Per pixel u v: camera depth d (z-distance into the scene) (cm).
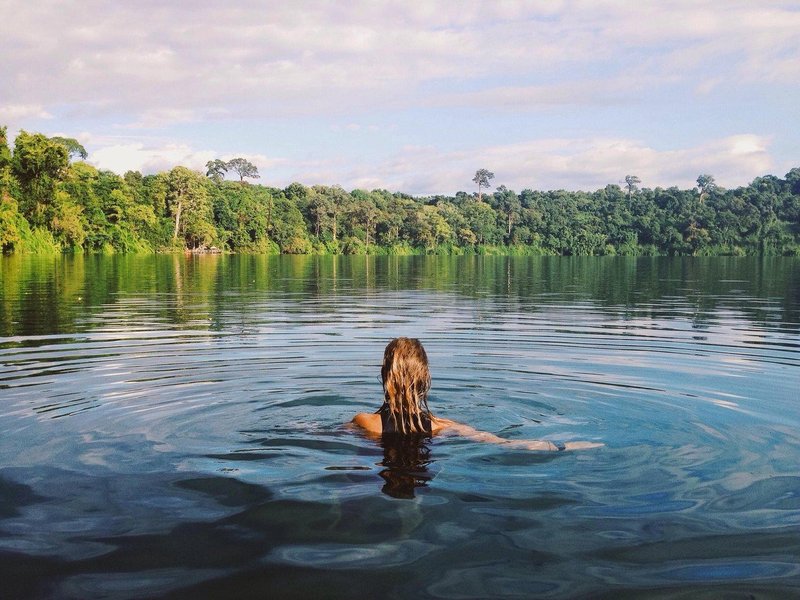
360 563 283
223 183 12812
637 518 332
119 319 1217
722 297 1942
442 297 1891
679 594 261
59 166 6438
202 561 285
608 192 18475
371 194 14300
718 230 13938
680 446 450
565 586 267
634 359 812
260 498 351
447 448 437
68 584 266
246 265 4856
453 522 323
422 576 273
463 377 693
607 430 491
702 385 659
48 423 500
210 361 773
